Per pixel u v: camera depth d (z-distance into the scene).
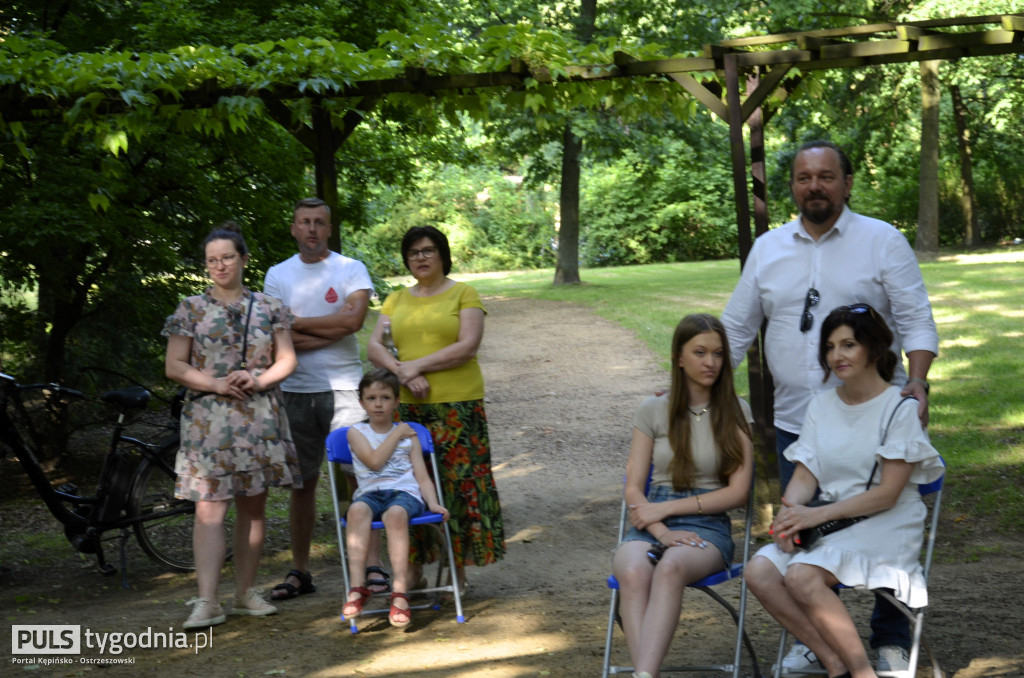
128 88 5.71
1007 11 19.25
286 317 4.72
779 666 3.53
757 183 6.41
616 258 34.44
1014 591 4.61
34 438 8.06
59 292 8.72
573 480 8.15
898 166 33.84
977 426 8.24
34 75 5.71
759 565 3.41
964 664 3.70
